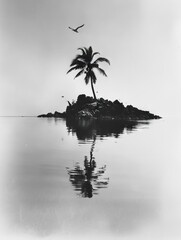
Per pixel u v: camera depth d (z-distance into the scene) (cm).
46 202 838
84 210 781
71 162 1452
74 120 5272
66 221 711
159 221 722
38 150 1847
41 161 1476
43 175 1173
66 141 2294
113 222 712
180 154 1731
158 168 1326
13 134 2850
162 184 1046
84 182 1066
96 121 4966
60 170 1267
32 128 3566
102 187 999
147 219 731
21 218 722
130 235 659
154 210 789
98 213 763
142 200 869
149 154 1717
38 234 647
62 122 4728
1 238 628
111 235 651
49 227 679
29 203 829
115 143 2181
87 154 1700
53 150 1847
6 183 1038
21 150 1841
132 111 6047
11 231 657
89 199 871
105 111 5703
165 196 904
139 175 1187
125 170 1279
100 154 1700
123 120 5369
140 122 4831
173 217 746
